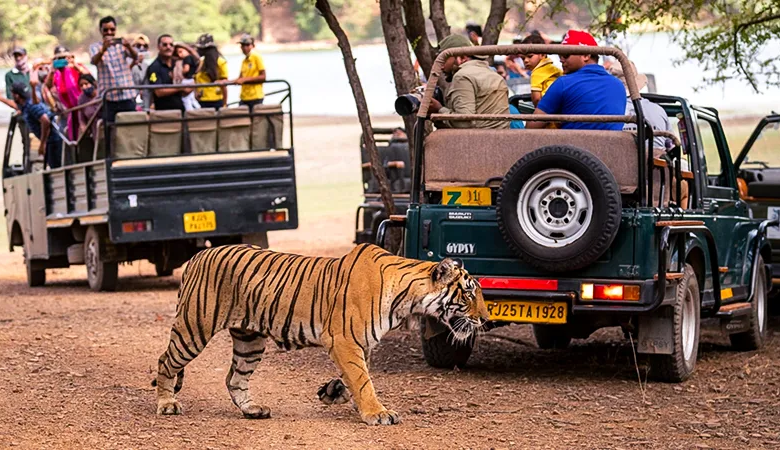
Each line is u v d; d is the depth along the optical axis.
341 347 7.40
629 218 8.66
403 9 12.30
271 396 8.59
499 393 8.75
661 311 8.98
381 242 9.46
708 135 11.40
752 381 9.27
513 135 9.16
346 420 7.63
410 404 8.31
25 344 10.72
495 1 12.76
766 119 13.48
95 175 15.67
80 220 16.30
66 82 17.41
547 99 9.50
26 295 16.36
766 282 11.85
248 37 18.17
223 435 7.14
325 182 34.41
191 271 7.68
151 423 7.47
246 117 15.77
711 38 13.30
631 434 7.38
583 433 7.39
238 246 7.73
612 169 8.88
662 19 13.92
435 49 12.39
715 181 11.29
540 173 8.59
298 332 7.48
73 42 59.53
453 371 9.71
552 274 8.85
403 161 16.41
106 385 8.84
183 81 17.50
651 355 9.15
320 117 44.84
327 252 20.81
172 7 61.47
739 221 10.99
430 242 9.23
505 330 12.42
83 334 11.61
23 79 19.95
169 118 15.36
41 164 18.75
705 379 9.40
